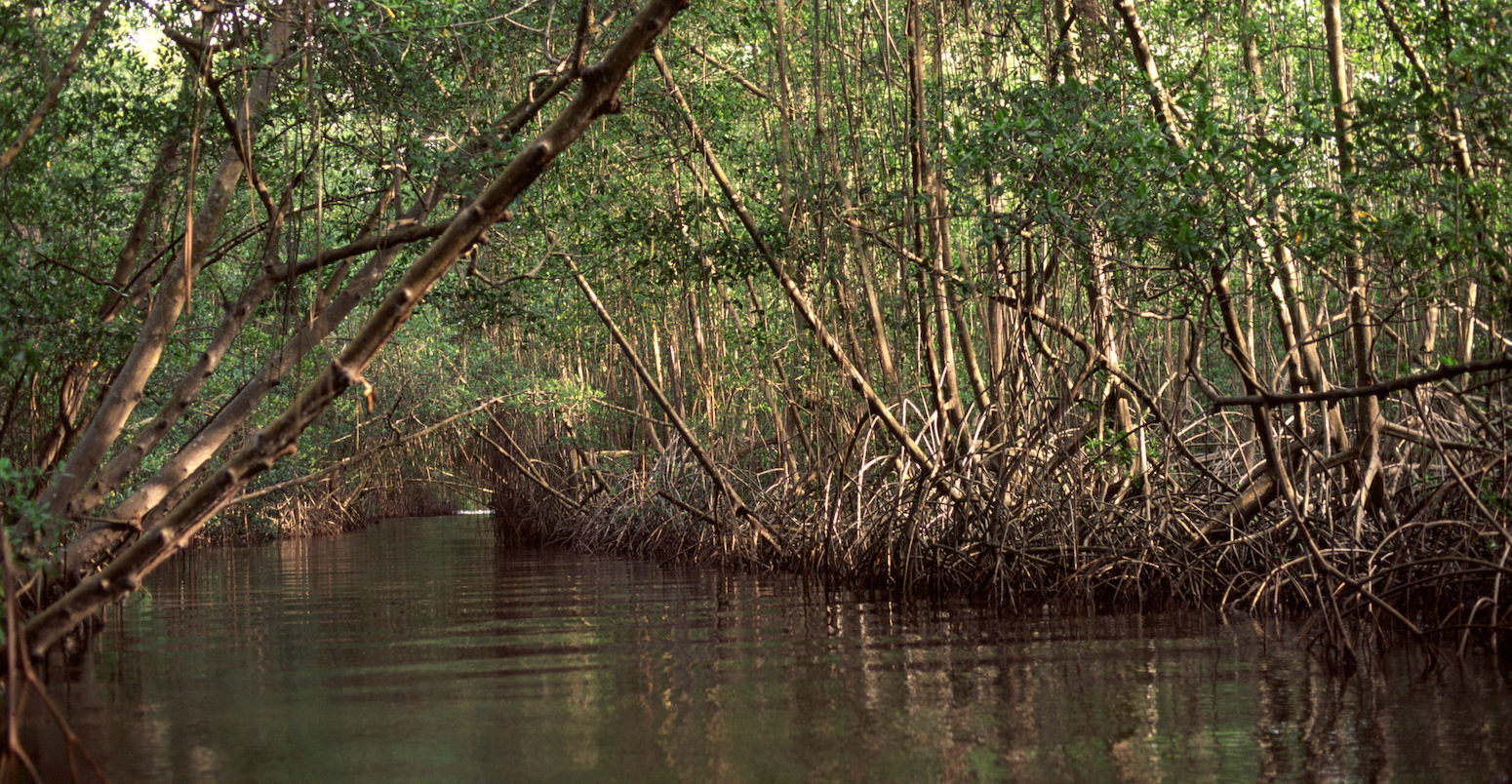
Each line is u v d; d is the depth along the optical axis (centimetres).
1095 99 846
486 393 2009
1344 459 821
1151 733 481
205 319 1234
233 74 794
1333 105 754
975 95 946
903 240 977
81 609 325
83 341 764
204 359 830
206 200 815
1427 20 705
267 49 805
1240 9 1023
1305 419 894
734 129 1164
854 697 562
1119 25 970
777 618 862
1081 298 1121
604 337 1702
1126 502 959
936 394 1034
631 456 1783
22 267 743
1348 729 481
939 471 1017
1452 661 625
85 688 607
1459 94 668
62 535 828
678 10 336
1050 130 796
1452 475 732
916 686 589
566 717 524
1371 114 698
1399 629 718
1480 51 639
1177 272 801
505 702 559
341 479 2503
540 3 919
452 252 322
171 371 1449
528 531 1973
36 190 737
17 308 708
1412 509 788
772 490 1359
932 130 999
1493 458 703
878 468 1181
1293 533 856
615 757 453
